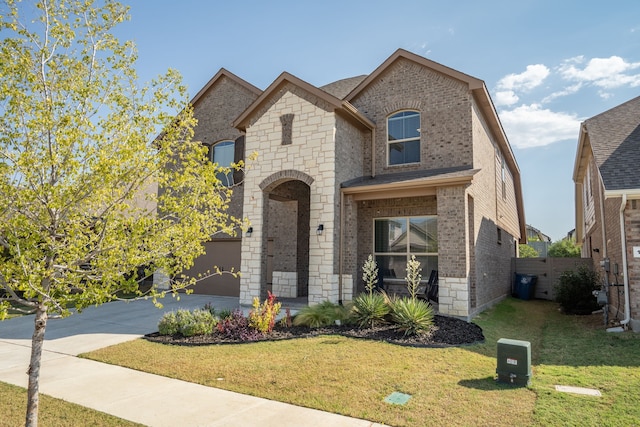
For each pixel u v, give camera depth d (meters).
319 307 10.48
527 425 4.55
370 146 14.53
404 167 13.92
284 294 15.81
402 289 13.46
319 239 12.33
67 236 4.26
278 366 6.82
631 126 11.41
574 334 9.84
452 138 13.27
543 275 18.28
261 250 13.24
